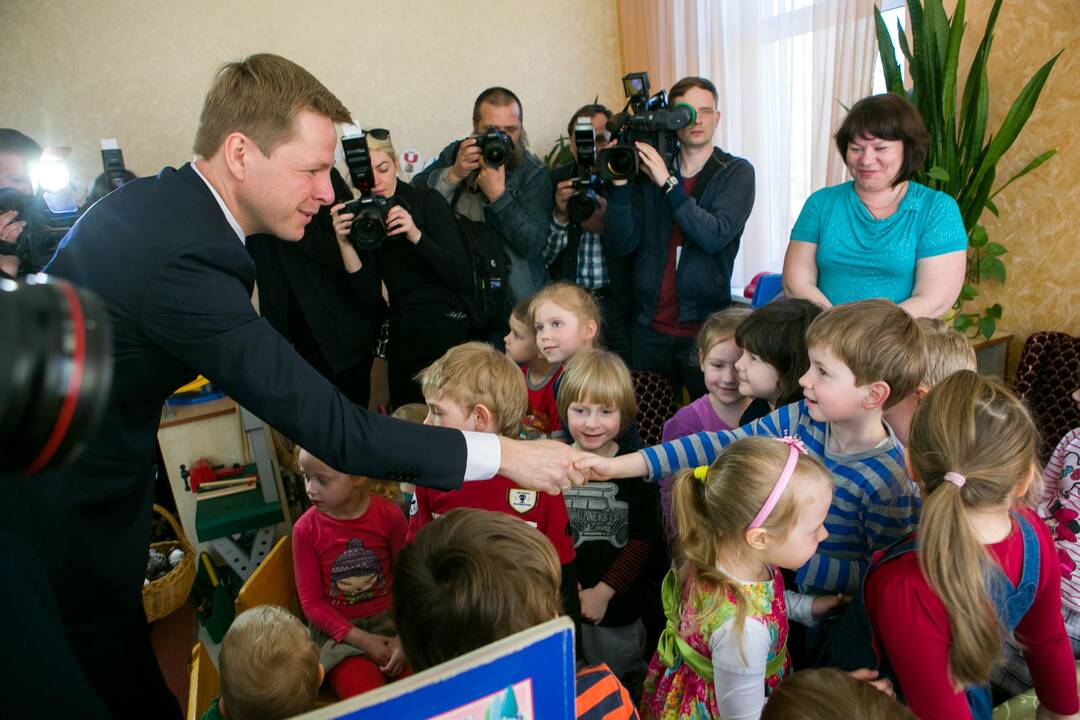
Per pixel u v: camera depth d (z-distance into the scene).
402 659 1.56
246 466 2.74
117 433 1.06
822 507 1.09
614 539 1.68
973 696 1.11
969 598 0.93
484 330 2.79
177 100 3.68
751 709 1.08
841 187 2.17
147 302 1.01
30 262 1.95
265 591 1.60
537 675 0.46
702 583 1.12
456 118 4.25
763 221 3.78
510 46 4.29
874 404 1.23
